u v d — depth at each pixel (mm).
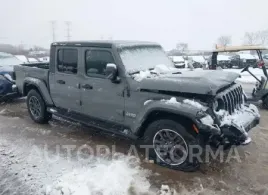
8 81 7539
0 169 3955
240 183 3520
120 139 5008
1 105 7867
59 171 3865
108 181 3525
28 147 4715
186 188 3414
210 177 3660
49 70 5352
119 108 4191
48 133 5395
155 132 3848
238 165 3984
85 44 4504
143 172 3775
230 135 3477
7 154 4441
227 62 19922
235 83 4312
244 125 3709
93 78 4457
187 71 4273
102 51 4297
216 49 7250
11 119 6410
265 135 5121
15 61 9805
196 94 3516
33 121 6203
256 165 3984
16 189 3455
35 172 3852
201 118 3342
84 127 5719
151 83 3781
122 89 4086
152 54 4812
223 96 3670
